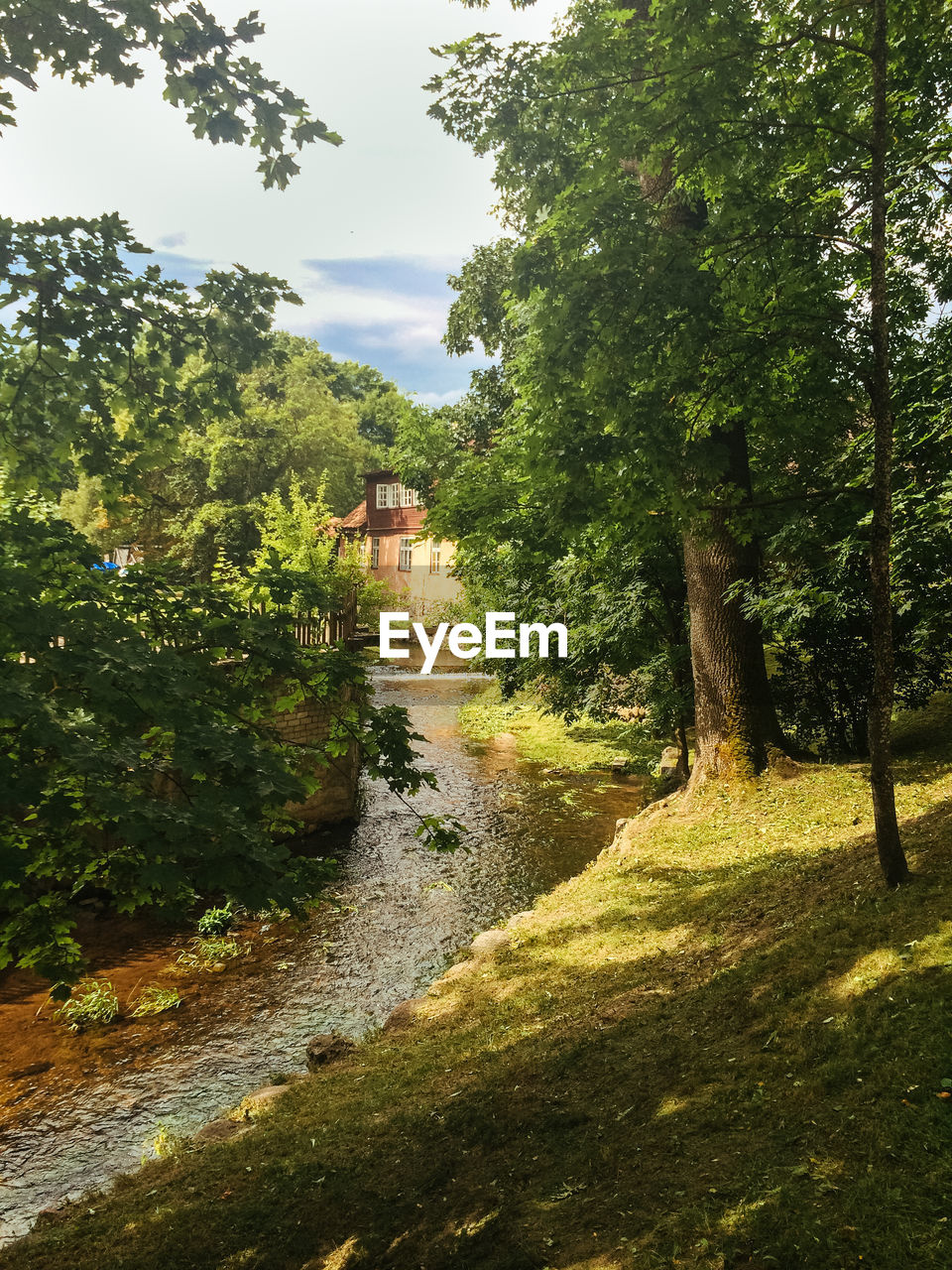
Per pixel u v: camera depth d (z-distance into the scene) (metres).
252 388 54.28
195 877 4.09
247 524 45.91
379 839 16.05
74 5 4.53
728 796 12.33
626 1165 4.42
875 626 6.39
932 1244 3.14
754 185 6.81
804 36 5.91
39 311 5.27
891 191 7.95
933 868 6.64
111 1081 8.58
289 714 15.43
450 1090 6.26
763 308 6.95
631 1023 6.38
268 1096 7.27
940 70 8.43
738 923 7.85
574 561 16.20
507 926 10.56
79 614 4.76
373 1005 10.01
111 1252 5.00
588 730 25.02
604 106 6.39
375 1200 4.98
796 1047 4.93
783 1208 3.56
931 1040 4.37
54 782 4.07
